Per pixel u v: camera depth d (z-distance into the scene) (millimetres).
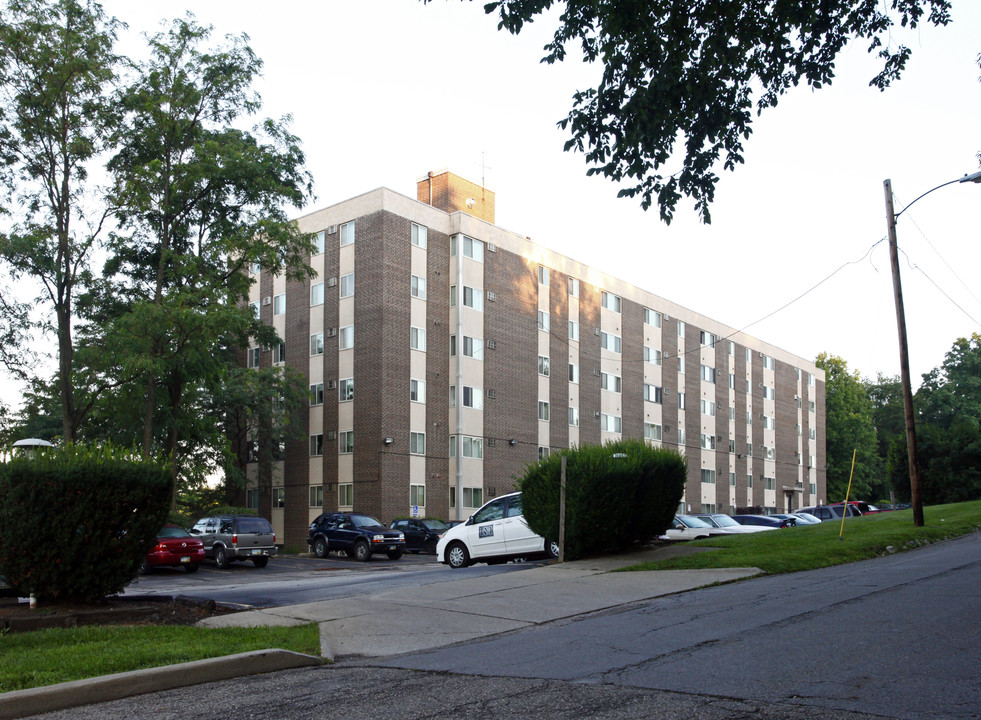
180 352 32031
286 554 39781
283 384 44250
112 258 33875
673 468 20531
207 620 11180
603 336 56188
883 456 98750
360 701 6840
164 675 7641
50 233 30234
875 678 6832
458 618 11305
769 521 36188
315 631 10320
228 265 35031
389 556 34281
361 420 42781
